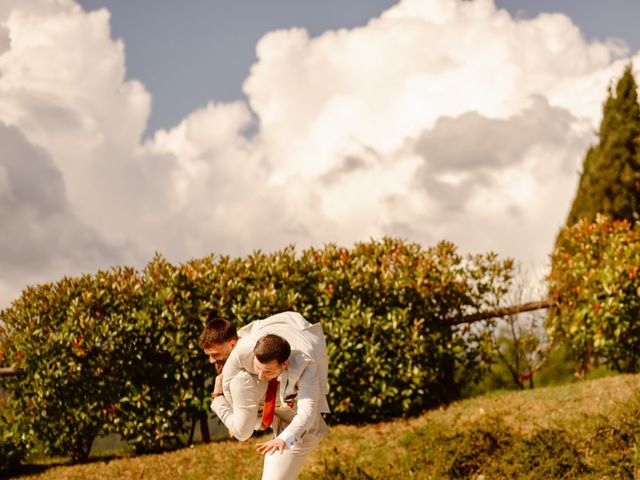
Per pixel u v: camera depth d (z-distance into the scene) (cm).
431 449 673
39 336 862
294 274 903
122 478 764
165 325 866
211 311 878
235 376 441
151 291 878
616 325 912
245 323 873
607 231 981
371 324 888
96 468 816
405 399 890
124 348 870
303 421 421
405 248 955
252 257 929
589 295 923
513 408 827
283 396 440
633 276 887
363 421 898
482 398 919
